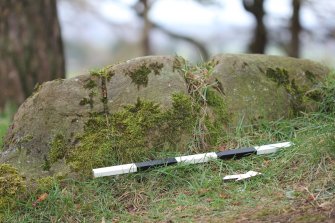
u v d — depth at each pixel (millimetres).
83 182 1430
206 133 1570
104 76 1586
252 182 1392
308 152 1425
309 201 1255
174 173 1443
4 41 3041
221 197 1343
